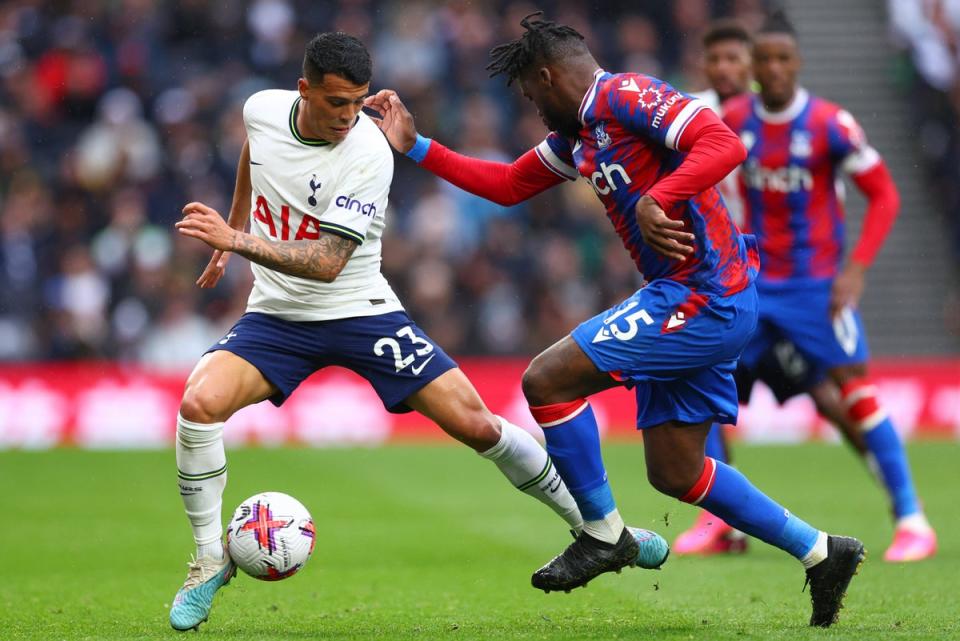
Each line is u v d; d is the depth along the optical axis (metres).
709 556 26.64
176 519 33.38
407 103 61.56
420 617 19.55
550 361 17.53
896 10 68.25
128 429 50.50
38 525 32.28
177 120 59.16
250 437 51.28
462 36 63.53
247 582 23.67
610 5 65.88
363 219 17.98
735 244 17.56
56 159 58.78
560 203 59.72
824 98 68.56
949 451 48.56
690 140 16.55
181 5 62.47
